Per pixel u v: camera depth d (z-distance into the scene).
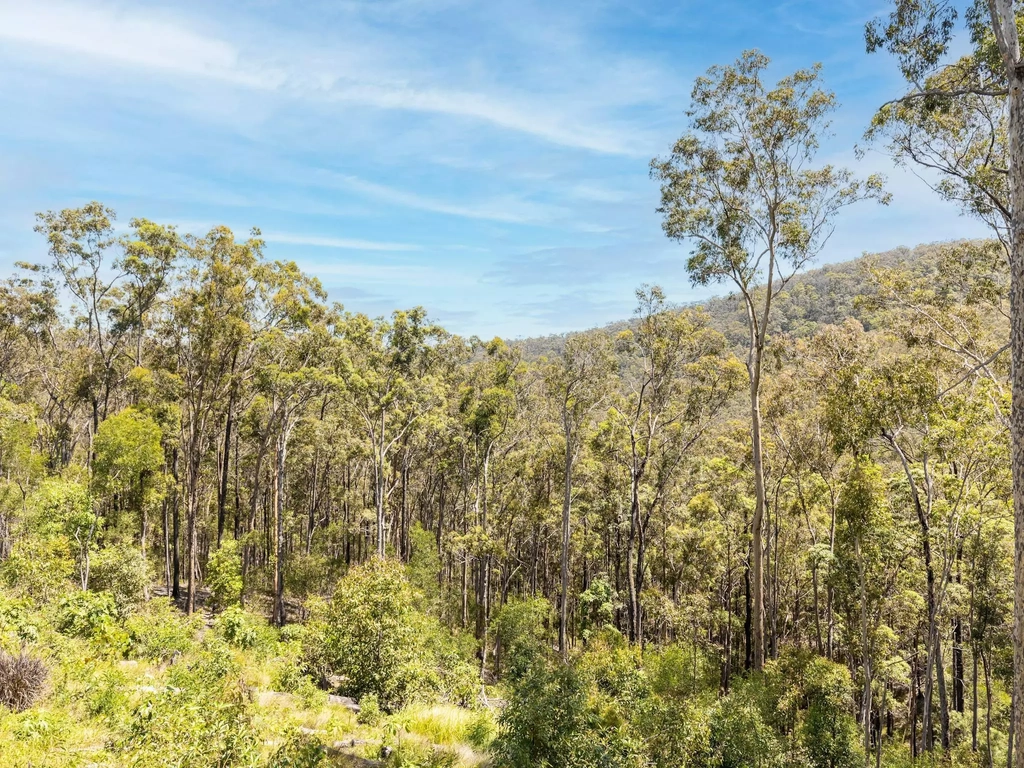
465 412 36.88
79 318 40.22
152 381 35.44
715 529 27.03
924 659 23.38
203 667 11.21
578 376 28.73
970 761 18.94
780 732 16.55
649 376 28.56
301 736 7.75
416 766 9.02
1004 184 14.83
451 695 16.55
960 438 15.45
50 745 6.65
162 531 40.19
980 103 14.93
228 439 31.45
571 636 37.38
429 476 48.84
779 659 18.77
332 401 39.44
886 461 25.03
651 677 19.42
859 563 16.25
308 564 33.12
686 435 28.50
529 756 9.41
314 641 15.14
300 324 31.31
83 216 34.53
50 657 9.66
